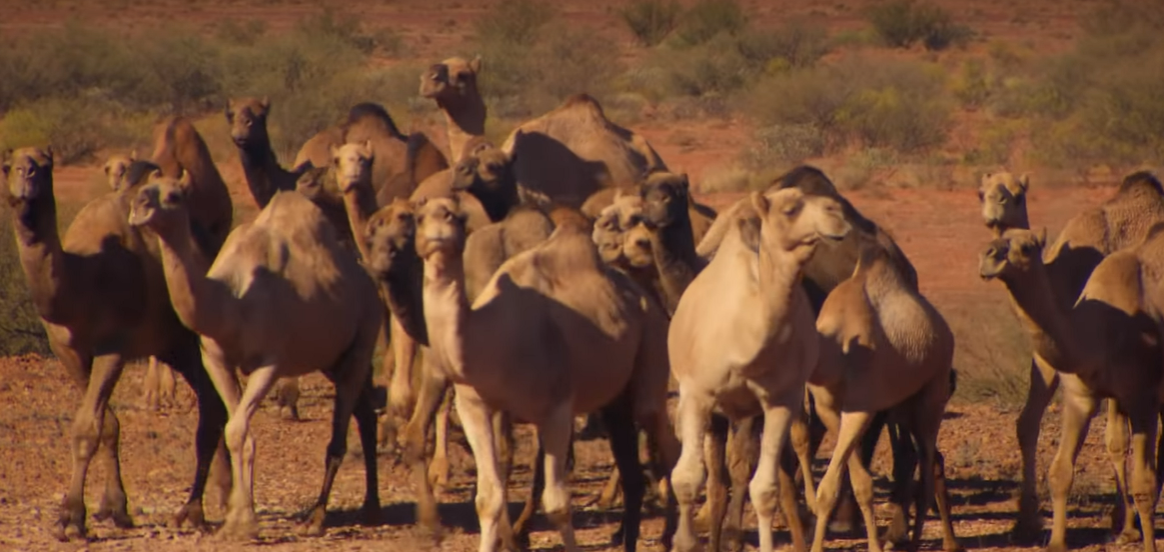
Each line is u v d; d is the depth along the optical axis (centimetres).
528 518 3619
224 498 4138
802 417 3409
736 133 16512
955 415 5438
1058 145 12862
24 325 6581
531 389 3114
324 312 3741
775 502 3031
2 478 4428
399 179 5409
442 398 3769
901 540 3609
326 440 5000
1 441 4891
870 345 3309
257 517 3922
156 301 3825
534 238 3753
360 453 4709
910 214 10712
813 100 15950
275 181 5397
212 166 4816
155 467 4619
